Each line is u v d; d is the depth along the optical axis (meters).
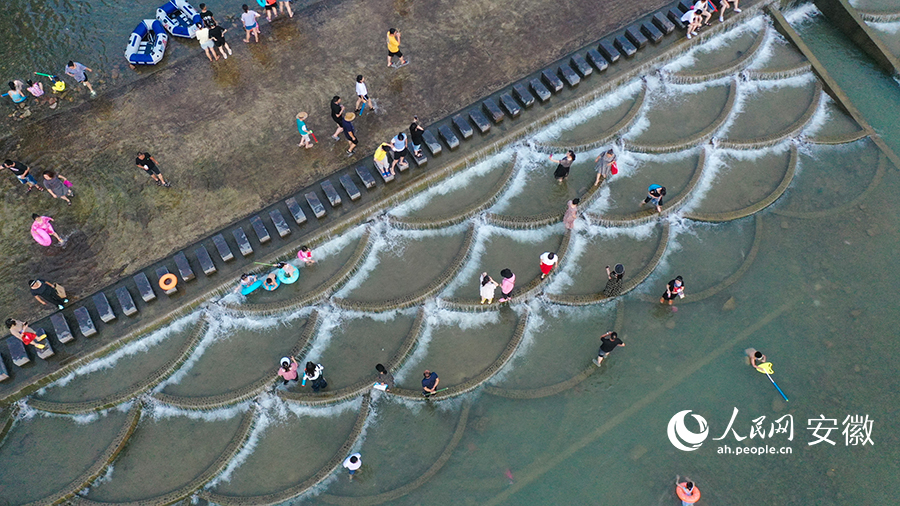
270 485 19.47
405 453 20.16
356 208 23.67
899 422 20.31
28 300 22.09
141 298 22.00
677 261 23.73
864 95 27.72
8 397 20.44
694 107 27.14
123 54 27.97
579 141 25.67
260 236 22.80
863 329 22.03
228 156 25.02
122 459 19.94
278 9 28.97
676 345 22.03
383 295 22.67
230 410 20.77
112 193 24.23
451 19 28.64
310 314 22.33
